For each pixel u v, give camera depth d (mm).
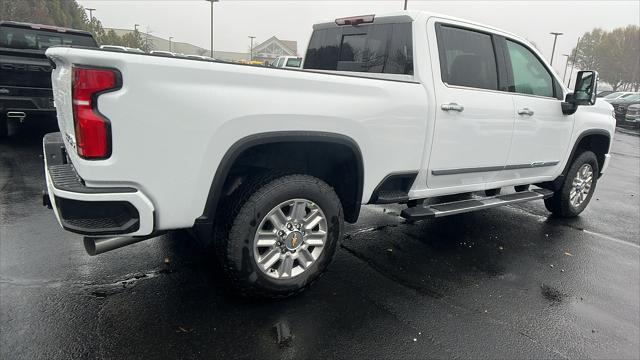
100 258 3574
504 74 4246
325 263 3170
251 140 2645
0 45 8117
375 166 3311
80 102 2205
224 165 2598
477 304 3275
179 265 3525
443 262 3990
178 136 2414
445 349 2709
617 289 3713
